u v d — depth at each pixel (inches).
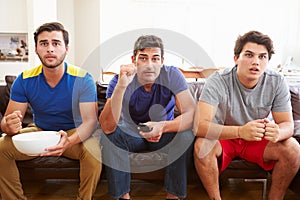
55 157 60.0
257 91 60.5
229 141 60.7
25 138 54.2
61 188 72.9
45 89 60.7
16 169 58.6
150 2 175.9
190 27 180.2
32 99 61.5
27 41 140.4
